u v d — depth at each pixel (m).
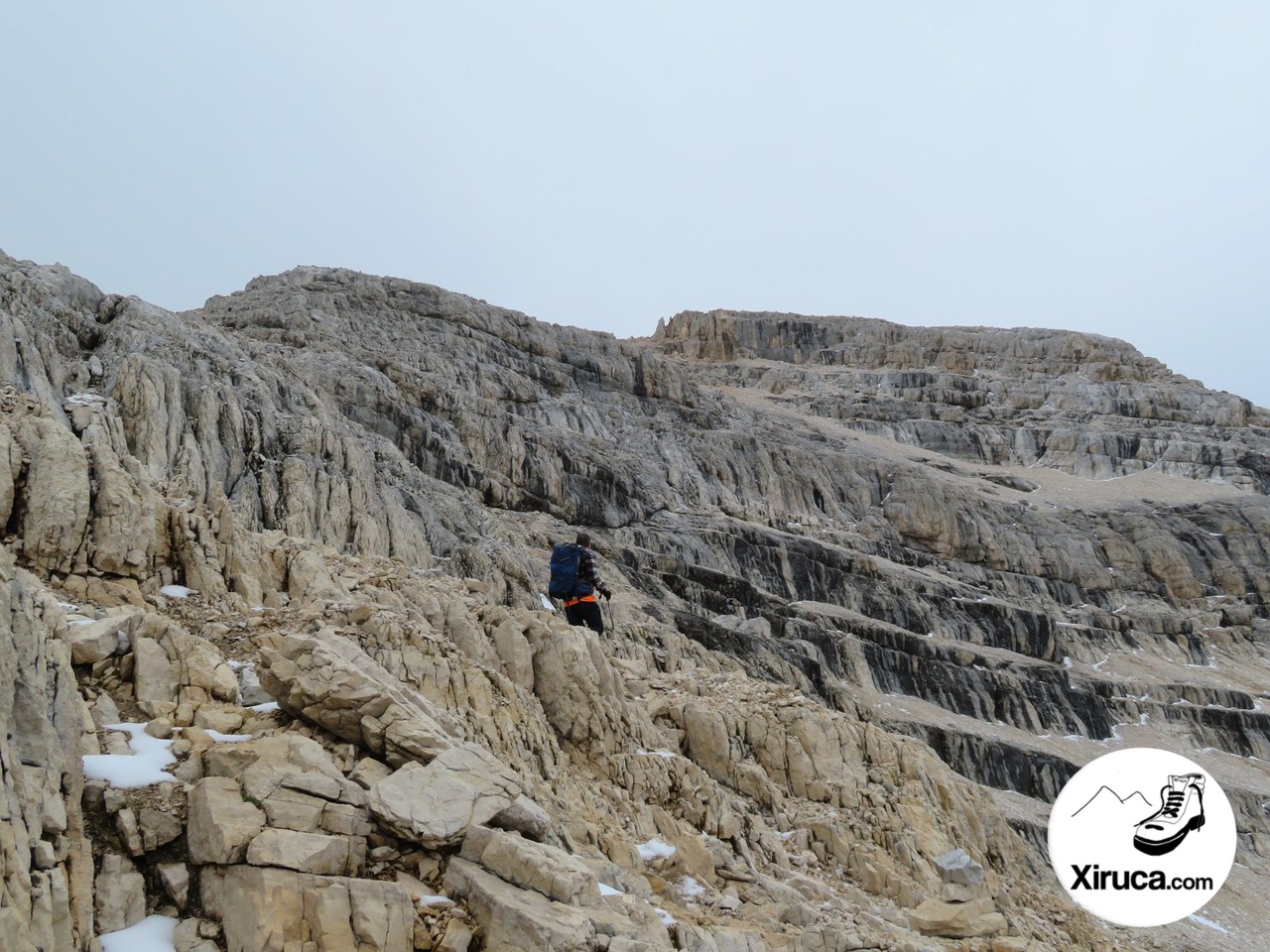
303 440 28.73
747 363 101.19
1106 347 102.31
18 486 13.27
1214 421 92.00
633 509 48.00
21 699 8.66
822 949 12.95
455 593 18.67
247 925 8.47
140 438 24.31
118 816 9.08
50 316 27.64
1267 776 49.91
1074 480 81.06
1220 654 64.38
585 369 60.19
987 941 15.31
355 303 52.91
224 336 33.78
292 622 14.17
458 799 10.09
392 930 8.79
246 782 9.46
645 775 15.91
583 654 16.75
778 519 56.69
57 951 7.79
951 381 93.31
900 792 19.94
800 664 38.97
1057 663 55.88
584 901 9.89
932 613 53.06
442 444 41.06
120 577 13.60
